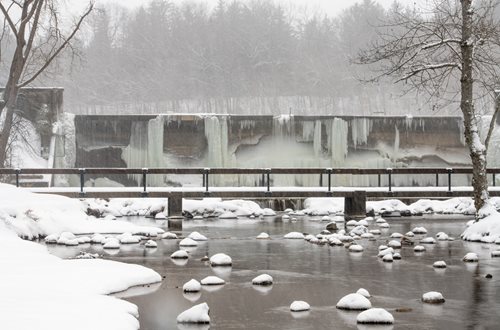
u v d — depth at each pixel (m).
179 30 88.31
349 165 35.56
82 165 34.47
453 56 17.81
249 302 8.40
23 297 7.72
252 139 35.25
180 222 20.62
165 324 7.21
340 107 79.19
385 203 25.06
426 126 36.00
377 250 13.66
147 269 10.06
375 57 18.45
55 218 16.31
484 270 11.05
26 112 34.09
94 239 14.87
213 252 13.31
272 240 15.62
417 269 11.14
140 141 34.75
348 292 9.09
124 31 95.19
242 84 83.56
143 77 85.25
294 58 85.06
